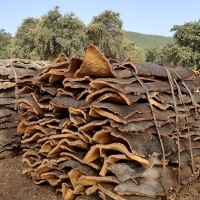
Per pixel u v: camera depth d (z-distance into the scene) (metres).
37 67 6.39
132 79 3.43
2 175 5.11
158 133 3.39
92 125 3.39
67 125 3.78
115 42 34.28
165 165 3.60
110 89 3.24
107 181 3.41
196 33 27.03
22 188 4.57
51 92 4.01
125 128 3.14
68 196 3.86
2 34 48.88
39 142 4.29
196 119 4.30
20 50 33.50
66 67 3.83
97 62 3.23
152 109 3.40
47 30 30.67
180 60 26.72
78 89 3.72
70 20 31.20
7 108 6.02
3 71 5.84
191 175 4.00
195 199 4.12
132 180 3.29
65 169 3.95
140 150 3.14
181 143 3.98
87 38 32.59
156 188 3.31
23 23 34.25
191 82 4.34
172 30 28.31
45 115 4.07
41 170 4.32
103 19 34.09
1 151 5.87
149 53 31.44
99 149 3.40
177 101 3.87
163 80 3.88
